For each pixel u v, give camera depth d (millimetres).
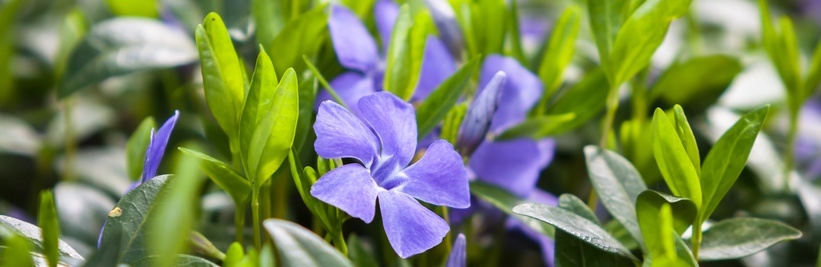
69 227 328
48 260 254
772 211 352
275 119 258
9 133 415
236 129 278
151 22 357
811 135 422
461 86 292
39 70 459
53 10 492
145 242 260
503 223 334
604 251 278
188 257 256
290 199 352
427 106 292
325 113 259
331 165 269
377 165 267
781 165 362
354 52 306
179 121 385
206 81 272
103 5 434
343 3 339
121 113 444
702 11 522
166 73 396
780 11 563
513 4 340
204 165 271
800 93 346
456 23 344
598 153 292
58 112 425
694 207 268
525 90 319
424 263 311
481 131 298
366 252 291
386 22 327
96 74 347
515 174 325
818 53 342
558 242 278
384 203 259
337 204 251
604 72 330
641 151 336
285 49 307
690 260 252
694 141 271
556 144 387
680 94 374
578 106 336
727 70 368
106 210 336
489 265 337
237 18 348
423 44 298
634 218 283
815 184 378
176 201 219
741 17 520
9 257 243
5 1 462
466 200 262
